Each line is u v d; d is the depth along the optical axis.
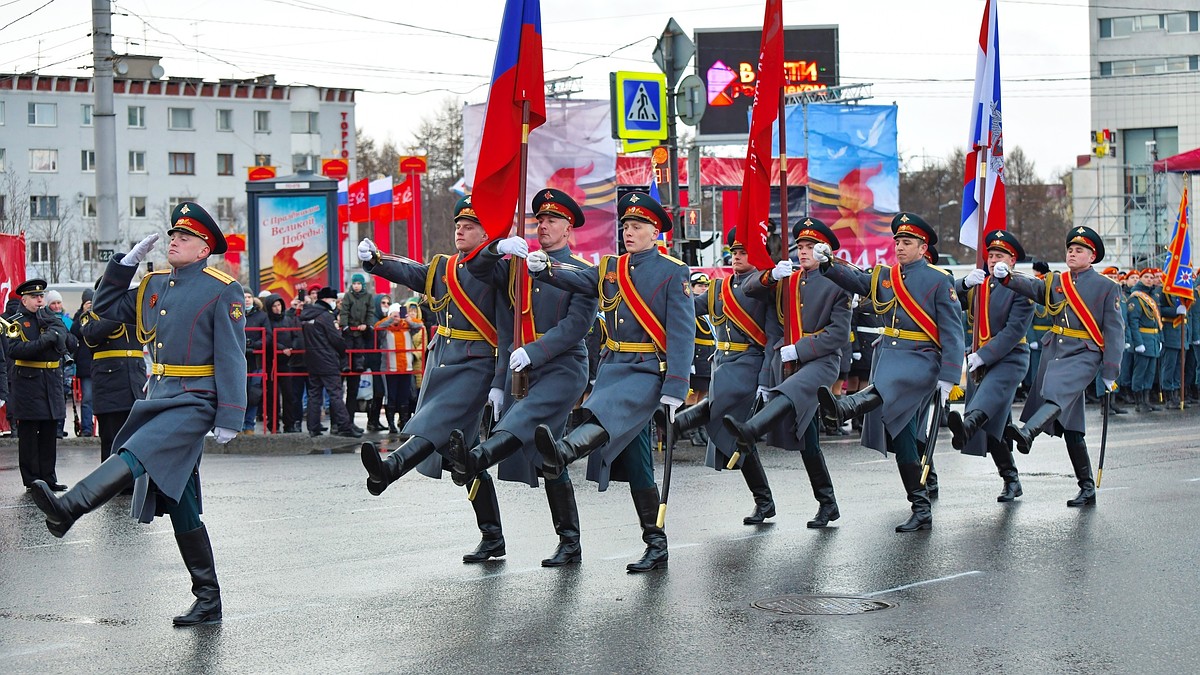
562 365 8.76
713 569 8.70
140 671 6.38
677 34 20.50
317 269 23.81
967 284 11.83
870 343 18.64
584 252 26.75
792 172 31.22
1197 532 9.98
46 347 13.13
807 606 7.60
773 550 9.37
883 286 10.68
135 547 9.80
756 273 10.64
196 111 73.56
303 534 10.24
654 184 23.62
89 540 10.11
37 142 70.19
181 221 7.61
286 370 18.20
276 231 23.86
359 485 13.16
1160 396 23.89
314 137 76.88
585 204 26.77
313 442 17.19
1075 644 6.73
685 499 11.93
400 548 9.59
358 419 21.83
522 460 8.66
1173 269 23.77
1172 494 12.03
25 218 66.38
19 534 10.41
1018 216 78.69
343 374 18.05
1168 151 58.59
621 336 8.95
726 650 6.64
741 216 10.74
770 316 10.62
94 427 18.62
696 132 41.00
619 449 8.66
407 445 8.52
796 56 41.91
